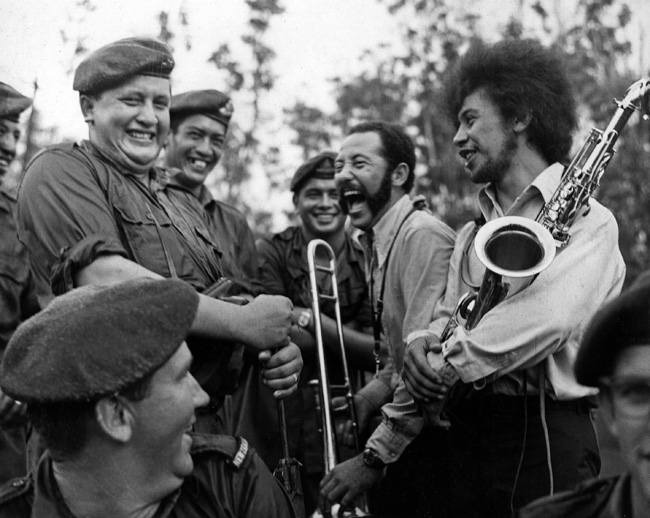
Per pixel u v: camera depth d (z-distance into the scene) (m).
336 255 4.38
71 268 2.67
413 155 3.69
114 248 2.72
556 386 2.76
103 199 2.84
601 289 2.76
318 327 3.45
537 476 2.79
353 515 3.23
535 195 2.93
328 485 3.16
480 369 2.70
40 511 2.12
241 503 2.22
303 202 4.39
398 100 6.52
